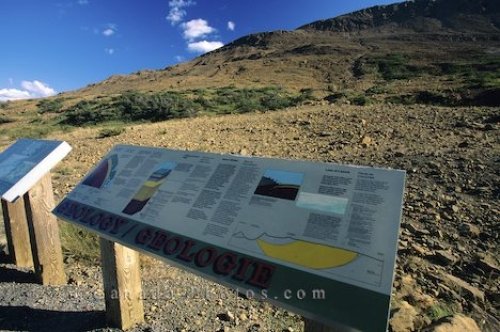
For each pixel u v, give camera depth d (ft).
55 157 11.81
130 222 8.95
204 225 7.77
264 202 7.43
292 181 7.41
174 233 8.04
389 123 38.11
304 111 56.49
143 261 14.55
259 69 217.77
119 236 8.79
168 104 87.25
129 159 10.77
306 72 193.88
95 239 15.65
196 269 7.22
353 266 5.96
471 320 9.76
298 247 6.52
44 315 10.65
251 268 6.70
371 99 68.95
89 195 10.54
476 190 18.76
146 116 84.74
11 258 14.14
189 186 8.75
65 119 93.25
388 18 371.97
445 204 17.87
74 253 14.92
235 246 7.11
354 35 345.10
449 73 139.95
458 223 16.11
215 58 336.90
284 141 35.42
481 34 253.85
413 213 17.30
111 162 11.12
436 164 22.53
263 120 50.80
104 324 10.08
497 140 26.86
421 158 24.08
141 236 8.47
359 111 48.37
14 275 13.02
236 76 204.44
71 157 36.29
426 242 15.01
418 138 30.14
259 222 7.18
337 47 256.73
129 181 10.07
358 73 174.81
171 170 9.48
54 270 12.52
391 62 183.52
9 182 11.59
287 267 6.41
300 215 6.88
